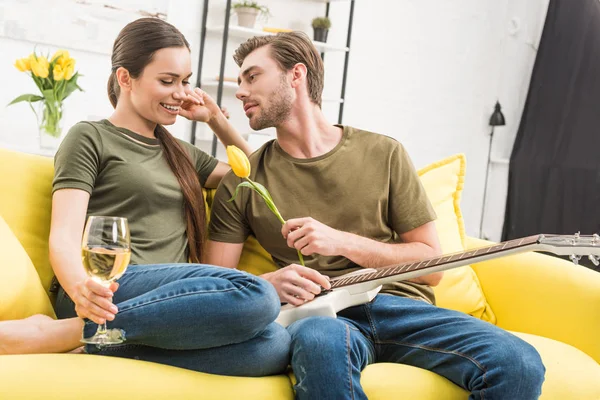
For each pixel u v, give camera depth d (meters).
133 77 1.83
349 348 1.52
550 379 1.72
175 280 1.52
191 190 1.88
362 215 1.96
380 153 2.00
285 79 2.01
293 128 2.01
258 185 1.79
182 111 2.14
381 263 1.87
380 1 5.55
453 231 2.28
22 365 1.30
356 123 5.56
